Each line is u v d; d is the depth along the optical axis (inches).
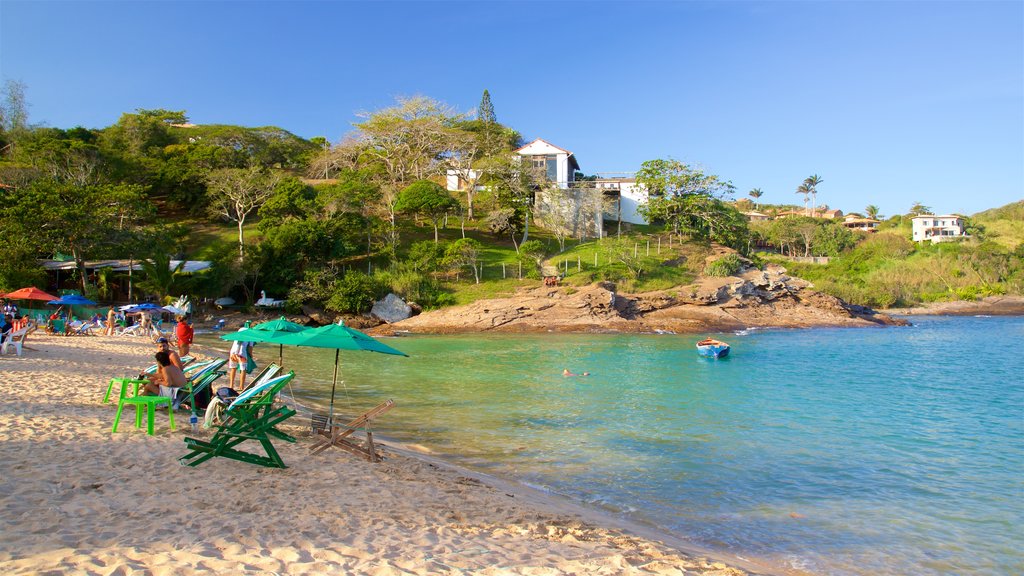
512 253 2728.8
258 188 2647.6
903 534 359.3
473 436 584.7
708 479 458.6
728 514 385.7
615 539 308.3
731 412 727.7
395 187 3016.7
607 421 663.8
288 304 2095.2
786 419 692.1
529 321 2143.2
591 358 1327.5
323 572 220.4
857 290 3139.8
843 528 366.3
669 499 411.5
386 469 412.2
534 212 3034.0
